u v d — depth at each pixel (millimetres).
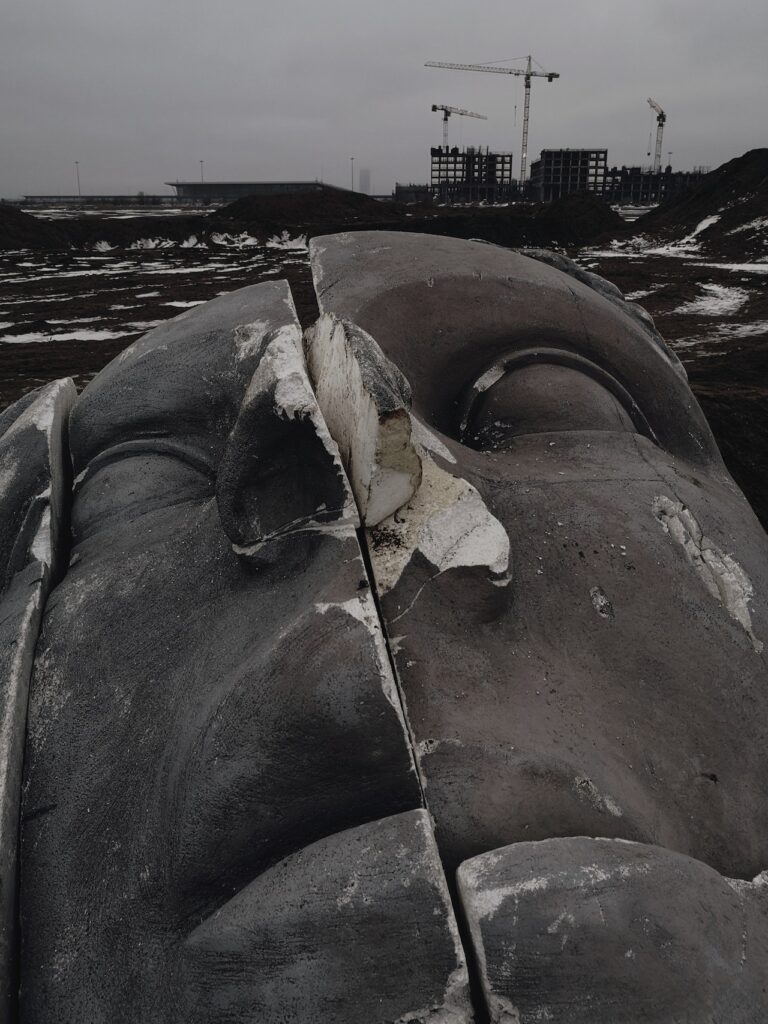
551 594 1760
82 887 1453
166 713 1533
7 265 16906
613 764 1533
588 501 1964
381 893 1149
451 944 1125
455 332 2434
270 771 1289
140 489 2100
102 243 20969
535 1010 1115
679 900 1215
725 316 9914
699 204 21188
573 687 1622
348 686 1273
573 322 2506
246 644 1489
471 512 1631
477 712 1470
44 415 2193
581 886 1169
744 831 1608
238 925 1219
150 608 1743
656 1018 1128
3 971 1401
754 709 1760
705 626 1825
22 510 2076
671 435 2564
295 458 1578
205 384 2119
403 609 1533
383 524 1607
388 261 2586
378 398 1477
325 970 1152
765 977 1221
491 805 1347
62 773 1585
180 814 1351
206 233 22328
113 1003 1340
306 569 1542
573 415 2283
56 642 1781
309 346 1951
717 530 2053
